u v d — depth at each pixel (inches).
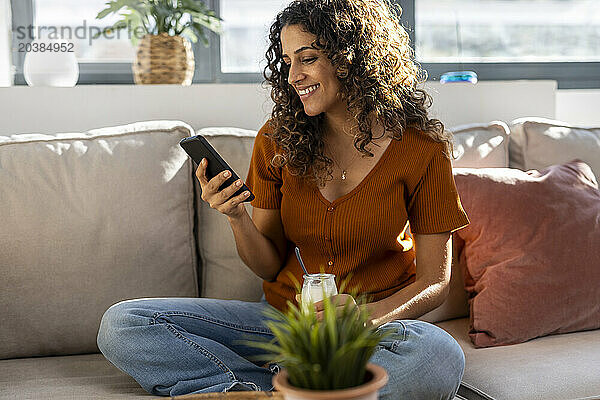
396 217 67.0
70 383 62.1
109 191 73.4
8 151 73.5
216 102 90.2
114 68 106.0
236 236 68.4
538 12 116.1
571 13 117.0
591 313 72.3
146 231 73.5
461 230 75.7
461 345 69.9
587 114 114.7
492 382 60.2
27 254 70.3
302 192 68.2
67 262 71.0
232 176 62.3
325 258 68.4
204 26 106.4
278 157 68.3
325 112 67.8
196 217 79.3
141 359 59.0
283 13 66.8
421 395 56.9
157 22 94.8
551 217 73.9
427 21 113.6
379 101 65.7
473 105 96.6
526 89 98.0
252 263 70.3
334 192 67.6
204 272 78.0
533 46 116.7
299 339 33.7
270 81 70.2
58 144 75.1
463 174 76.8
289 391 32.9
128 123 88.3
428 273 67.6
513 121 93.9
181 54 93.4
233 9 109.1
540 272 71.4
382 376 33.7
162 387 59.0
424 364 57.0
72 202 72.3
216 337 64.1
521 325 69.8
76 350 71.9
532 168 85.7
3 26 100.8
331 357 33.1
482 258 73.6
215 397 43.0
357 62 65.1
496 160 85.3
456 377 58.7
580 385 59.2
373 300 67.2
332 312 34.6
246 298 77.2
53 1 104.1
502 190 75.4
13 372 65.8
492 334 69.5
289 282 69.2
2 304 69.7
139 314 60.6
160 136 77.2
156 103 88.7
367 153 65.5
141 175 74.6
